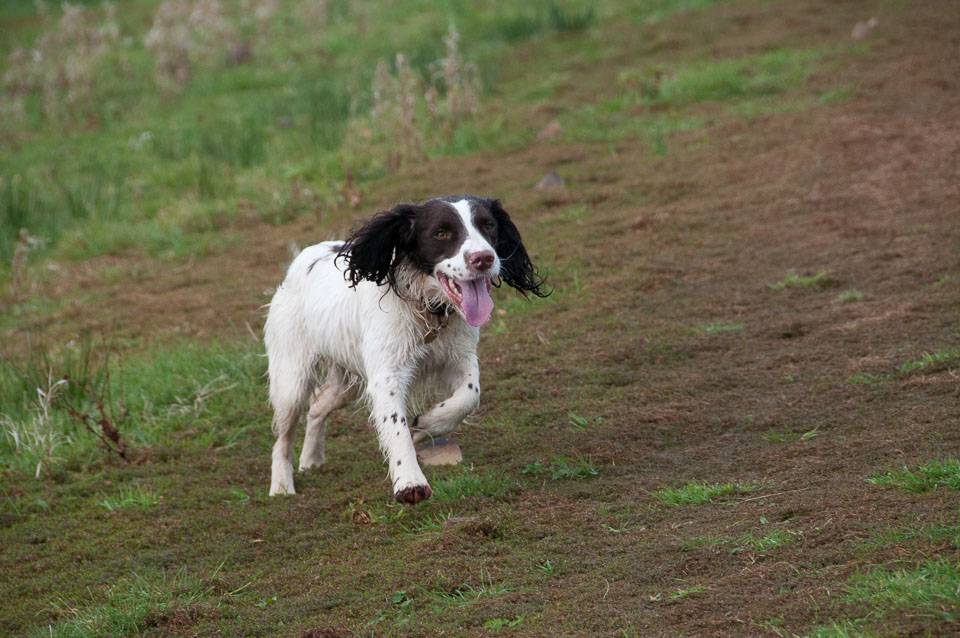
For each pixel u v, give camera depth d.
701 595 5.52
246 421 10.35
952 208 13.05
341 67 25.70
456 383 7.91
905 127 16.56
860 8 25.02
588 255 13.55
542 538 6.68
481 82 22.61
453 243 7.40
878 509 6.18
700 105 20.02
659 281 12.34
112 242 17.08
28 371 11.47
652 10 27.47
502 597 5.87
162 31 27.34
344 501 7.94
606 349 10.60
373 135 20.45
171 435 10.20
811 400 8.66
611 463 7.99
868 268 11.66
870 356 9.35
